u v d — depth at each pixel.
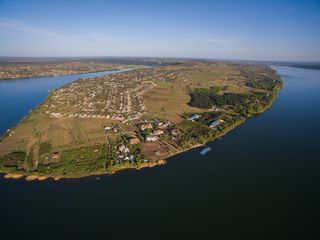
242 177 158.88
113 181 153.88
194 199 138.25
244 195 141.62
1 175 157.50
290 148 198.38
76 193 142.88
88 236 114.06
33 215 126.69
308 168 168.75
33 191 144.12
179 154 187.38
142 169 166.75
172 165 172.25
